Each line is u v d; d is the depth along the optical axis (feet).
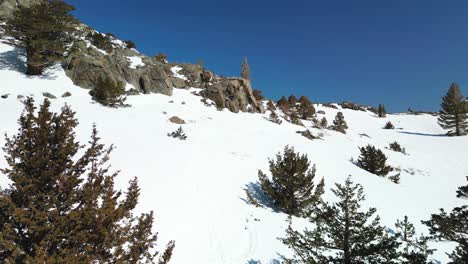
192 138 92.07
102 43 151.02
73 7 131.44
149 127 92.12
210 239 42.50
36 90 101.96
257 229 47.55
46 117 20.25
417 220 61.36
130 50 169.78
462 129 213.46
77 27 166.09
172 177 58.59
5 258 17.60
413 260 26.78
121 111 102.58
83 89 115.34
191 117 118.11
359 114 278.26
